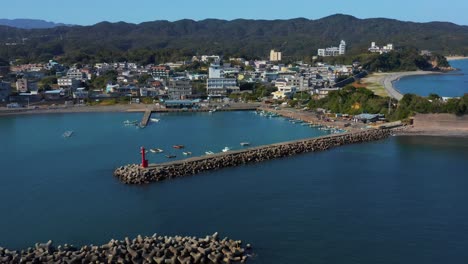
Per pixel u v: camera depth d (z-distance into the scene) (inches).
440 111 6781.5
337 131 6530.5
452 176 4210.1
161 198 3636.8
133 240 2738.7
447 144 5629.9
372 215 3257.9
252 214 3275.1
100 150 5383.9
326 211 3329.2
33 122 7504.9
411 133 6318.9
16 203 3558.1
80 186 3971.5
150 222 3152.1
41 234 2987.2
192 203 3508.9
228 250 2662.4
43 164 4731.8
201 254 2576.3
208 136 6274.6
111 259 2512.3
